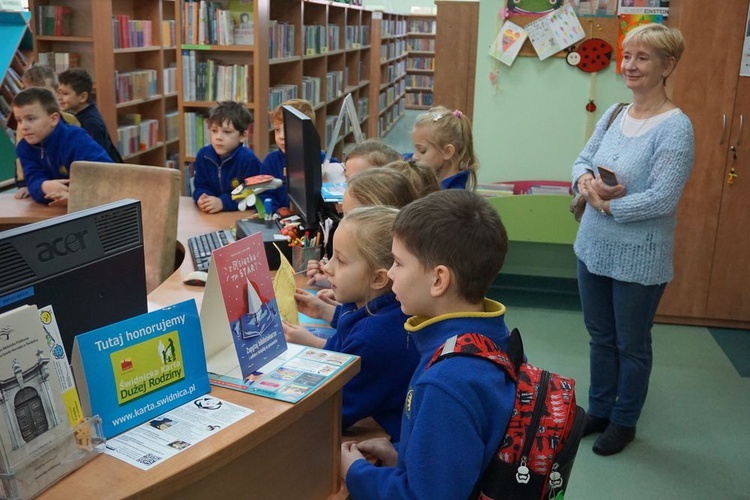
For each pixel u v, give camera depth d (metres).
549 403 1.18
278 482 1.32
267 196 3.20
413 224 1.26
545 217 4.30
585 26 4.29
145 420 1.21
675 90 3.86
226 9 4.99
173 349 1.26
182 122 5.11
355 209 1.70
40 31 5.61
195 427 1.19
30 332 1.02
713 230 4.03
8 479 0.98
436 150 2.76
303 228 2.46
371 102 10.31
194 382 1.29
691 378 3.58
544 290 4.82
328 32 7.54
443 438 1.12
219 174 3.56
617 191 2.64
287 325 1.76
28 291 1.17
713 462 2.87
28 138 3.41
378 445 1.50
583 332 4.15
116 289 1.37
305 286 2.29
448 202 1.27
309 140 2.33
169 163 6.73
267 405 1.27
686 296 4.16
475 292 1.25
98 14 5.40
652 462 2.87
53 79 4.25
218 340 1.39
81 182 2.91
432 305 1.28
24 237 1.17
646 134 2.64
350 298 1.68
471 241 1.22
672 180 2.57
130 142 5.91
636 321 2.76
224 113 3.49
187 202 3.63
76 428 1.08
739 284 4.09
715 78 3.81
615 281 2.76
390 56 12.17
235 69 5.02
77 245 1.27
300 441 1.37
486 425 1.15
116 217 1.37
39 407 1.03
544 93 4.45
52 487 1.04
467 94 6.13
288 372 1.40
